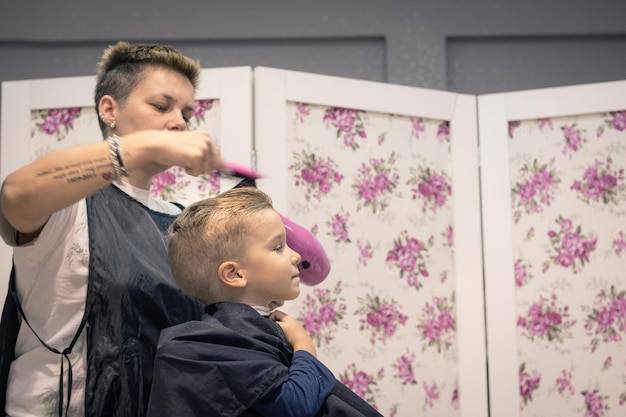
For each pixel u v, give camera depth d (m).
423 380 2.30
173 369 1.24
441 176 2.39
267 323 1.35
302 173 2.18
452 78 2.93
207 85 2.14
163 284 1.41
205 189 2.13
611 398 2.30
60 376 1.38
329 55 2.91
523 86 2.93
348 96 2.25
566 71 2.93
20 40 2.83
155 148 1.23
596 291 2.32
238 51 2.89
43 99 2.18
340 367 2.19
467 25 2.89
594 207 2.34
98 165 1.23
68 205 1.25
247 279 1.39
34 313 1.41
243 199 1.43
